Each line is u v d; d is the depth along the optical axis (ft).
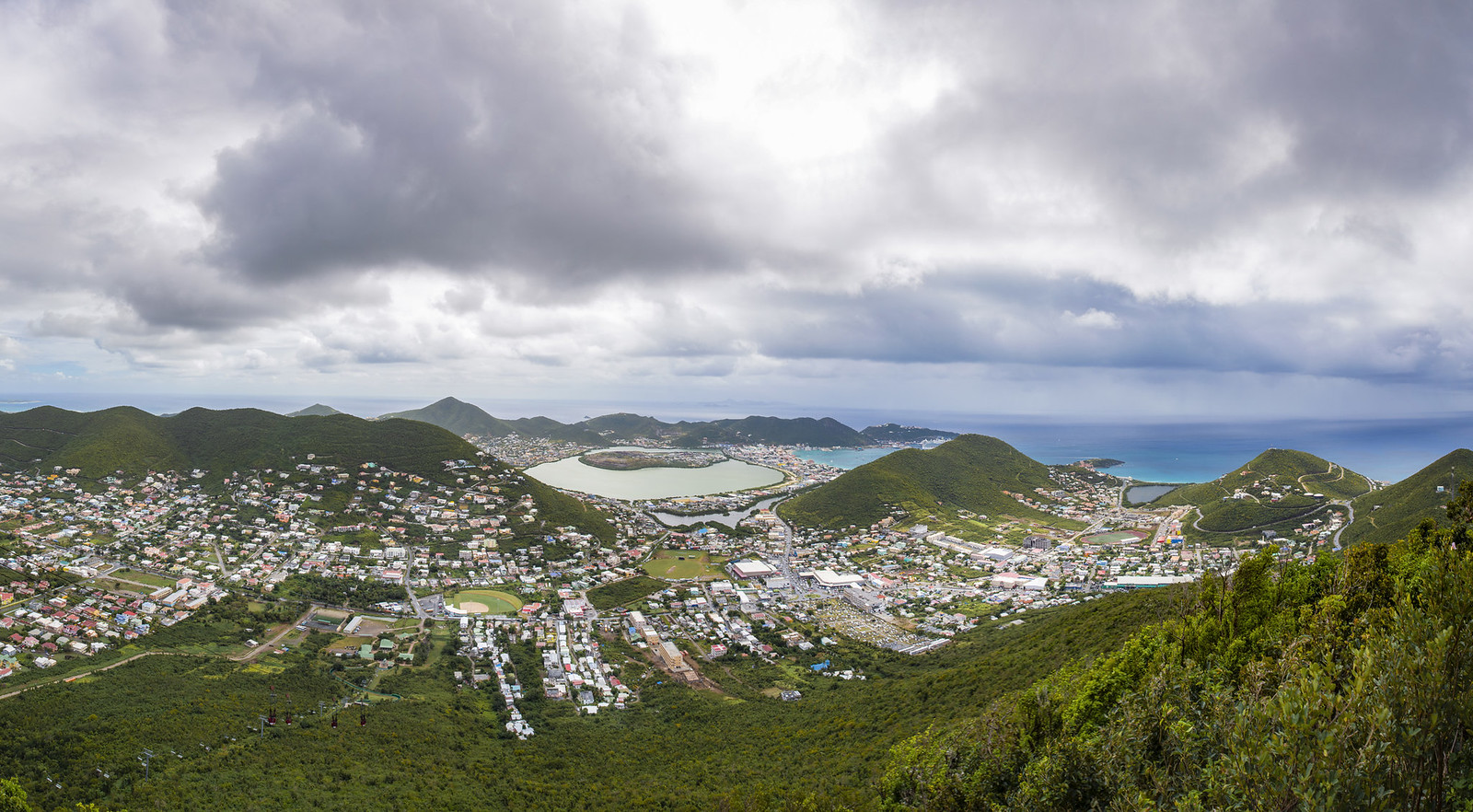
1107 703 154.20
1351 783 64.59
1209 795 82.74
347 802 242.37
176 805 227.81
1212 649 152.05
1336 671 97.66
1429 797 65.67
